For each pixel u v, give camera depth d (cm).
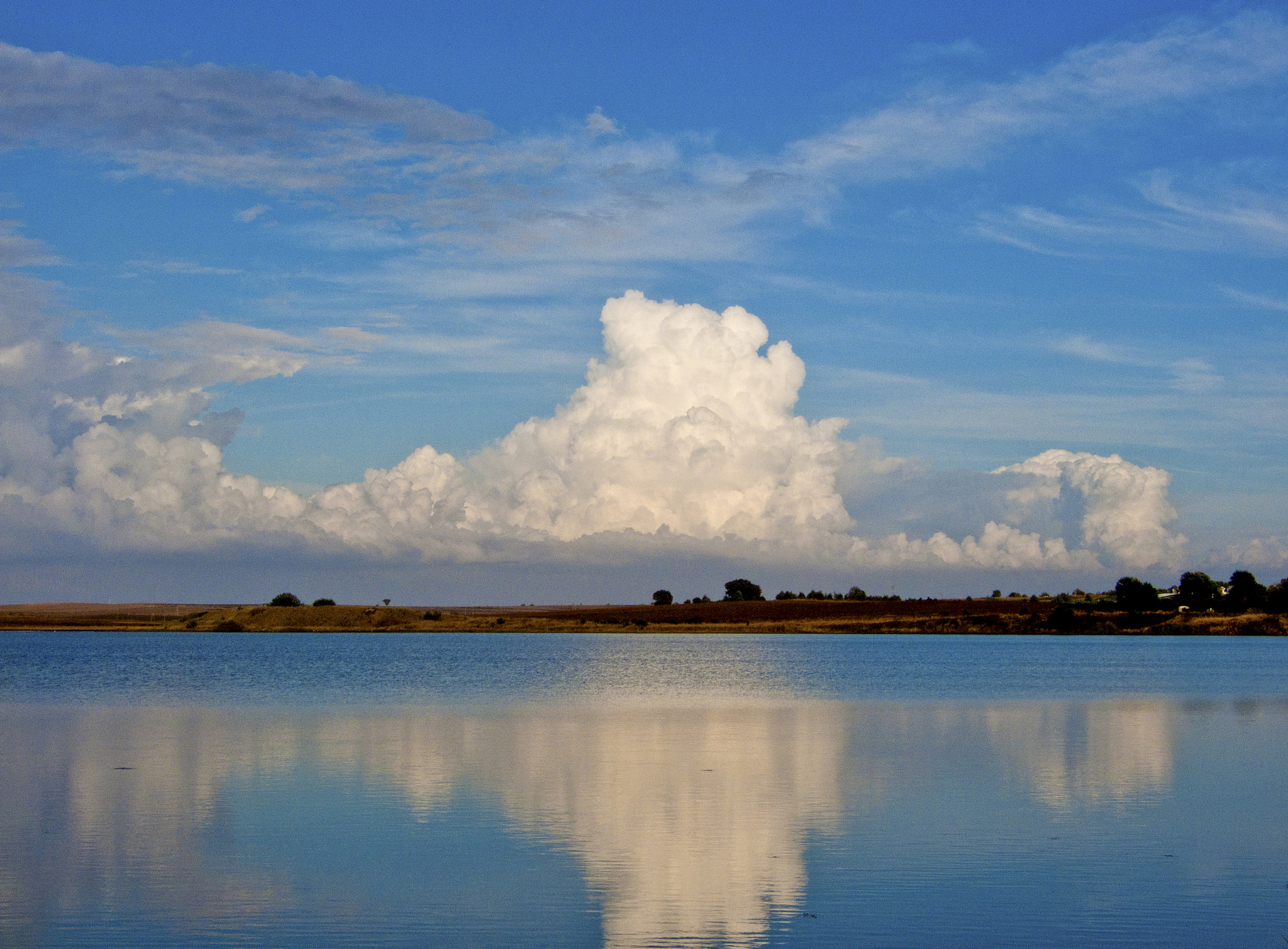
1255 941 1800
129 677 8906
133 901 2000
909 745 4072
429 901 2002
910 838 2469
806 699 6469
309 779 3238
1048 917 1914
